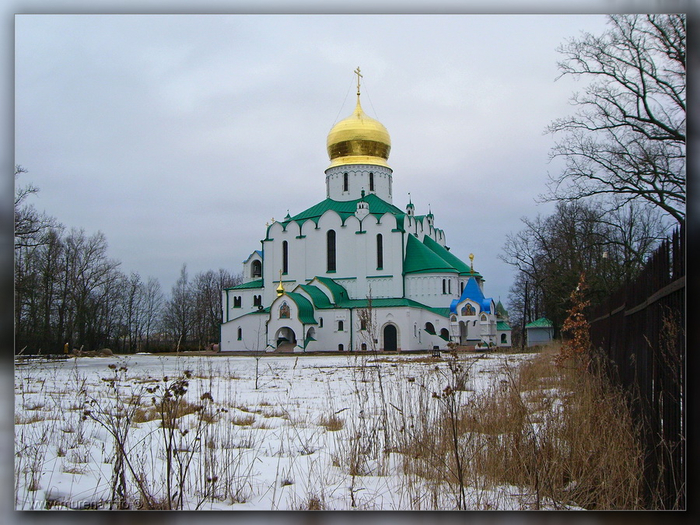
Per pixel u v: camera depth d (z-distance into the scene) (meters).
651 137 36.88
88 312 85.38
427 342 86.88
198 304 135.50
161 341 129.62
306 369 45.75
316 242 94.44
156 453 13.17
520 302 103.25
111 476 10.86
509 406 13.23
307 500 9.86
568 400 13.12
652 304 10.58
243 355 80.12
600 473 10.02
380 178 100.50
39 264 72.31
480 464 11.11
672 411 9.06
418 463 11.67
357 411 18.66
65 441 13.91
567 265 63.81
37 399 21.64
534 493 10.18
